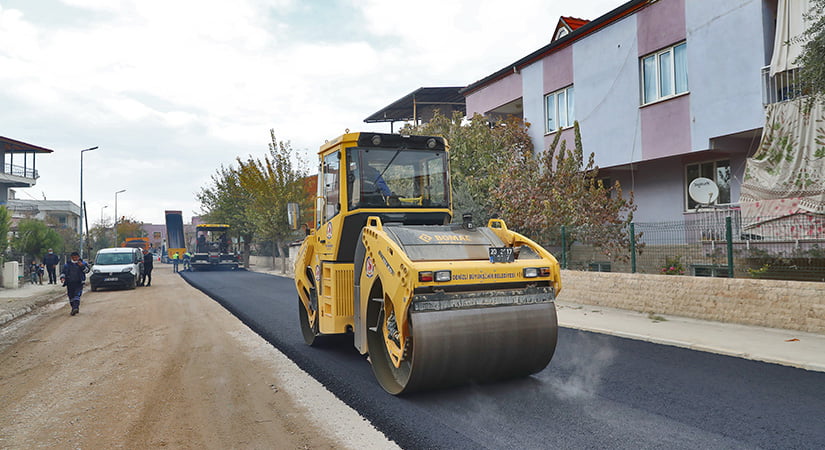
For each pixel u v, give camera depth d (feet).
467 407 17.12
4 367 26.14
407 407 17.31
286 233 94.58
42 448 15.16
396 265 17.48
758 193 33.53
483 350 17.63
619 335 27.45
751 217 32.63
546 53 54.34
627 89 45.01
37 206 189.88
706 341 24.52
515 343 18.04
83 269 46.68
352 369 22.94
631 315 32.81
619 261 40.65
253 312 42.29
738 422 14.99
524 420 15.72
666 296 32.17
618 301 35.37
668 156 41.65
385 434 15.43
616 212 41.81
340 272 22.80
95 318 42.93
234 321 38.91
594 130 48.44
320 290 24.89
